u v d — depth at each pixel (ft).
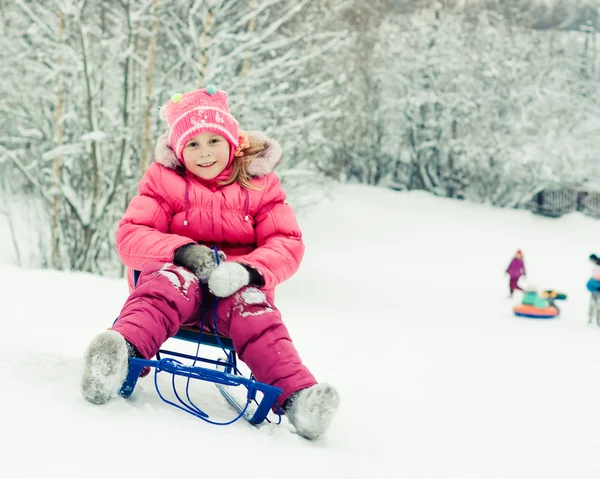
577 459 8.30
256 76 36.63
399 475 6.28
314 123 43.80
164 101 38.78
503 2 102.63
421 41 95.04
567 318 35.17
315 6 43.50
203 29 37.78
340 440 7.67
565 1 104.83
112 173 40.04
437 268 58.49
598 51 102.27
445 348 21.12
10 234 44.42
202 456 5.60
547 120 93.20
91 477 4.81
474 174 95.04
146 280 7.55
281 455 6.08
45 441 5.30
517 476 7.07
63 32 36.83
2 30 38.58
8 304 18.06
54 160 38.32
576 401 12.92
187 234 8.84
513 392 13.53
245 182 8.92
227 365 8.22
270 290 8.49
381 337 22.45
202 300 7.67
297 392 7.04
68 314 17.26
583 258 68.64
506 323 31.94
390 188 100.32
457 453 8.02
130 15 36.32
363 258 61.62
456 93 94.58
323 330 22.97
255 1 37.22
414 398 11.86
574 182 92.68
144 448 5.50
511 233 79.92
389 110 97.91
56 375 7.18
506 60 93.81
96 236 39.14
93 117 37.37
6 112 40.73
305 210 46.96
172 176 8.86
